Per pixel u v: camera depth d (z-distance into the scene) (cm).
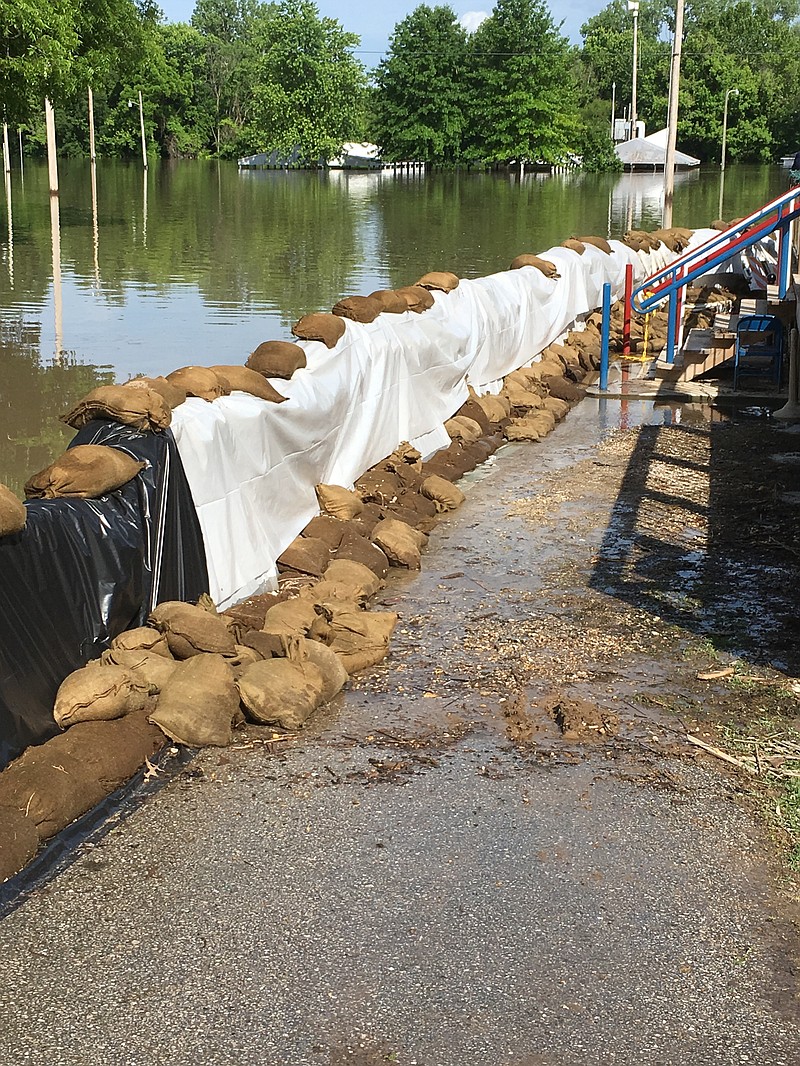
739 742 543
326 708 578
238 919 411
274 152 8738
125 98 9544
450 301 1154
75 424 638
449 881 435
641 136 8494
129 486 599
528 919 413
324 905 420
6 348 1405
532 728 555
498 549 819
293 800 490
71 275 2083
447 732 553
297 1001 371
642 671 619
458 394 1142
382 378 941
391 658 638
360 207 4103
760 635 664
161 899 422
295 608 652
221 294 1870
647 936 404
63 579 545
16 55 2512
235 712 548
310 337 877
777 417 1205
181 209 3812
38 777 463
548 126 8338
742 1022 364
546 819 478
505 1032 359
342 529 795
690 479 989
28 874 434
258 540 721
